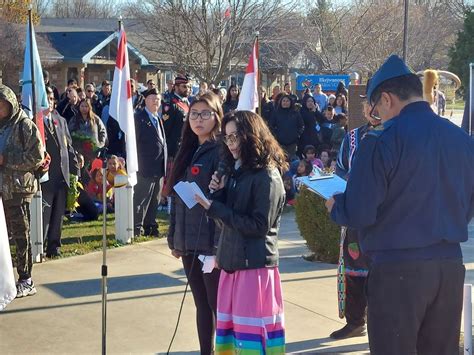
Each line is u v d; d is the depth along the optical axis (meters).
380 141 3.46
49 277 7.20
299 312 6.27
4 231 5.57
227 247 4.29
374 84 3.64
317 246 8.00
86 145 10.09
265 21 26.91
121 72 8.52
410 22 33.44
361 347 5.49
